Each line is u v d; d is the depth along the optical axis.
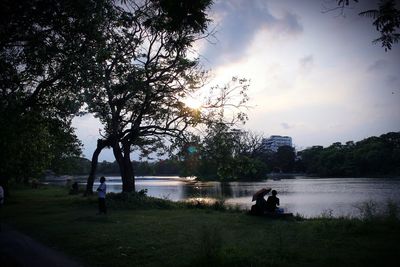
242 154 25.72
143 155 31.86
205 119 26.33
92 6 11.52
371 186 59.00
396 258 8.73
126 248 10.50
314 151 146.62
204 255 8.80
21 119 16.31
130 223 15.52
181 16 8.20
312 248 10.05
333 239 11.30
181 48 11.26
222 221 16.08
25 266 8.89
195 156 27.20
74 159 56.59
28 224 16.16
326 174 125.56
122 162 28.27
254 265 8.27
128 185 27.95
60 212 20.70
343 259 8.73
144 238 11.96
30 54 12.53
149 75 24.30
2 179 32.12
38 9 11.05
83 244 11.25
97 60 12.54
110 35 13.43
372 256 8.96
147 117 28.47
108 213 19.81
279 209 18.30
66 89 15.25
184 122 27.27
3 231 14.43
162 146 31.00
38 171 32.03
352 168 118.56
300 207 29.38
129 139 28.47
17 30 11.41
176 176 180.00
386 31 9.42
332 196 40.16
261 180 96.94
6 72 13.10
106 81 14.66
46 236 12.96
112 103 24.50
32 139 22.47
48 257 9.87
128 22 12.34
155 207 23.42
